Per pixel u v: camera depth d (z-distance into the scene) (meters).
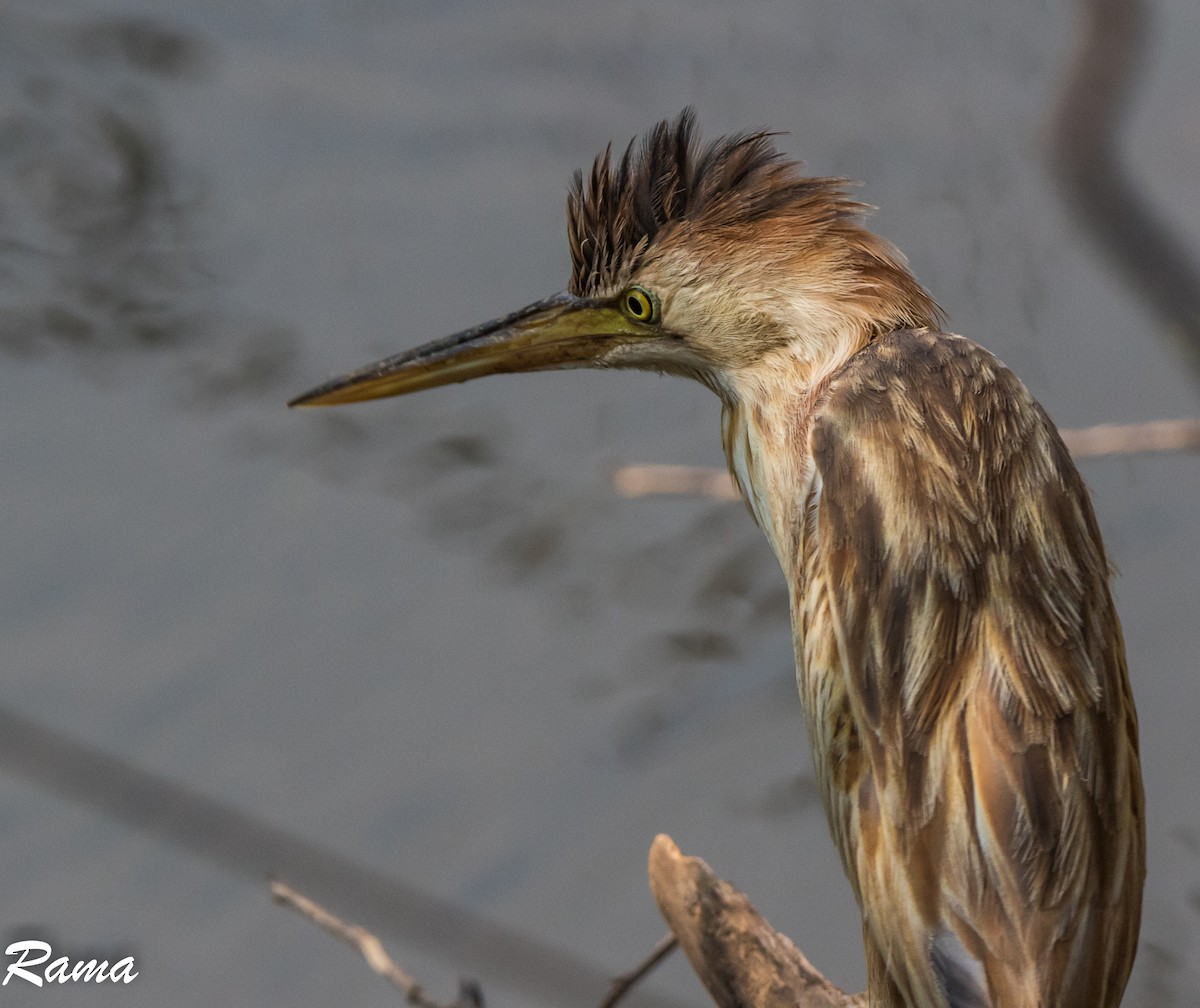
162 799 10.97
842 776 5.46
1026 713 5.03
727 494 8.76
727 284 6.18
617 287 6.49
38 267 14.73
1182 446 8.07
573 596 12.29
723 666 11.82
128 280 14.66
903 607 5.22
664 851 5.94
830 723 5.46
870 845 5.29
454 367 6.83
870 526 5.33
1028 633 5.10
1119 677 5.29
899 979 5.20
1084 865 4.98
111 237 15.05
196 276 14.71
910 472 5.33
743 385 6.26
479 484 13.01
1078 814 4.99
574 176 6.68
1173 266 13.57
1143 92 14.55
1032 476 5.28
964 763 5.05
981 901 4.98
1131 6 14.44
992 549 5.18
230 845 10.74
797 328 6.07
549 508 12.82
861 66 16.42
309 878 10.58
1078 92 14.34
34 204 15.36
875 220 14.52
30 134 16.09
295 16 17.77
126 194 15.47
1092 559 5.28
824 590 5.48
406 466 13.16
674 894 5.92
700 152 6.41
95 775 11.12
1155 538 12.14
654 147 6.39
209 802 10.92
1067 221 14.08
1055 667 5.07
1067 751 5.02
